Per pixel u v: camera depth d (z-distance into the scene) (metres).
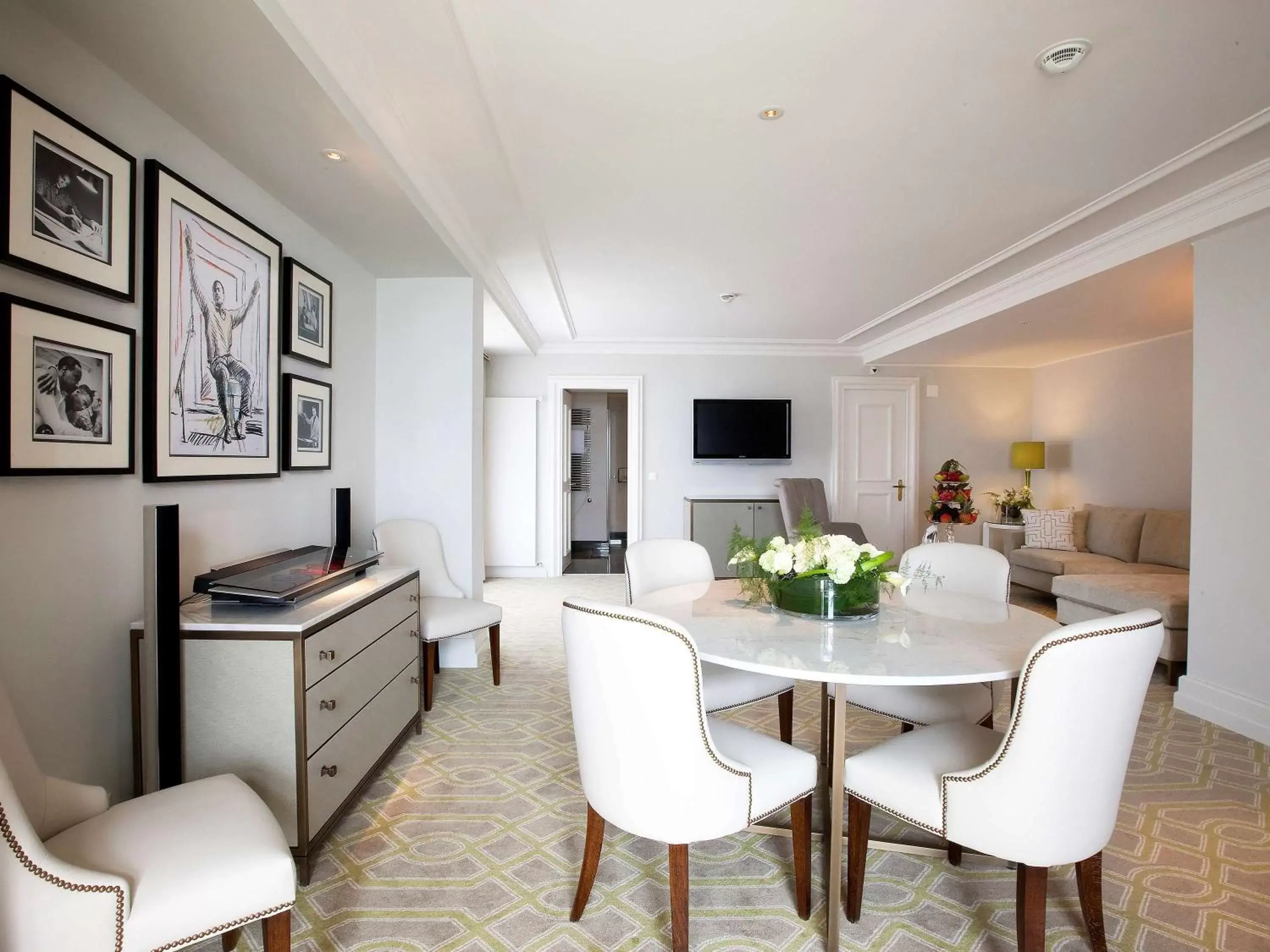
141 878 1.11
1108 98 2.13
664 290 4.52
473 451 3.54
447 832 2.01
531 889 1.73
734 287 4.45
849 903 1.61
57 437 1.50
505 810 2.14
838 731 1.56
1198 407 2.97
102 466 1.64
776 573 1.95
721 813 1.39
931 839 2.01
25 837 0.96
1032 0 1.67
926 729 1.74
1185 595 3.60
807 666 1.45
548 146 2.47
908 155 2.53
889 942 1.54
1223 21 1.75
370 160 2.18
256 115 1.90
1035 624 1.84
